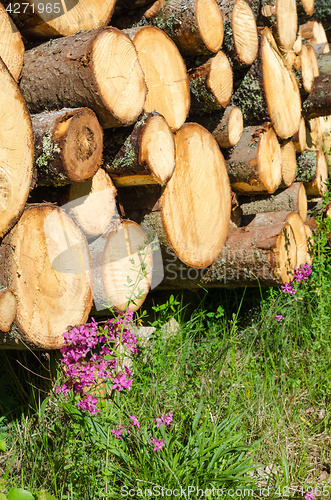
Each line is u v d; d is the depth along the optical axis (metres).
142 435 1.69
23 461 1.77
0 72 1.38
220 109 2.55
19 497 1.27
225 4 2.54
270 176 2.85
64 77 1.62
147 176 1.90
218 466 1.71
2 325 1.45
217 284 2.70
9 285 1.51
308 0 3.39
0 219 1.43
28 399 2.05
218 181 2.55
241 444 1.85
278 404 2.20
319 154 3.72
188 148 2.28
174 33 2.22
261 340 2.53
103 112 1.65
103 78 1.61
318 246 2.91
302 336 2.68
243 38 2.59
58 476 1.64
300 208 3.33
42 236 1.59
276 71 2.96
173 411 1.95
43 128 1.53
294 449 2.01
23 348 1.68
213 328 2.46
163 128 1.93
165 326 2.33
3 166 1.41
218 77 2.42
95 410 1.55
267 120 2.83
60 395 1.84
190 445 1.74
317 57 4.05
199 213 2.38
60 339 1.70
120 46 1.68
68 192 1.69
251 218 3.04
